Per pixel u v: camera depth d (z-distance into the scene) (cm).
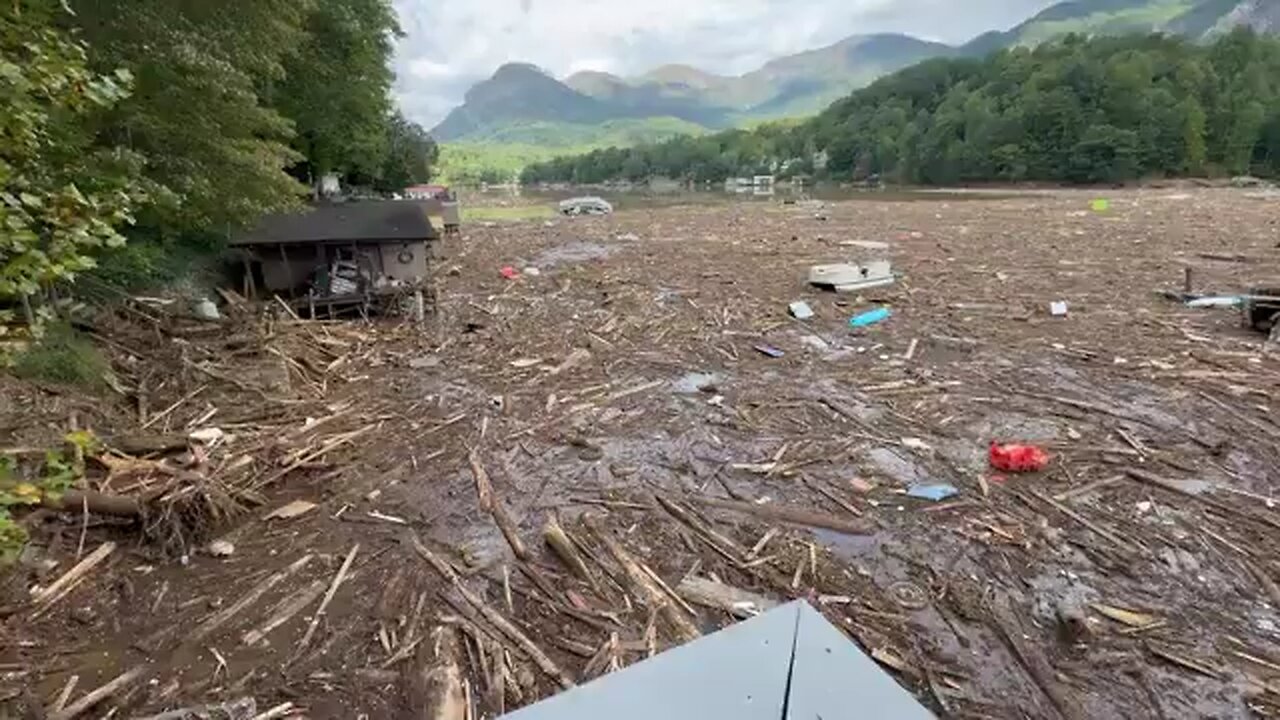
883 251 2688
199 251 1617
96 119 862
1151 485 774
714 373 1252
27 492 461
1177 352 1241
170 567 636
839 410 1043
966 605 581
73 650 524
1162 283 1839
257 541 688
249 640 541
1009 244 2752
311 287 1642
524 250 3036
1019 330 1450
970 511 734
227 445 873
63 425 801
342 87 2294
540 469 867
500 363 1325
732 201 7012
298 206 1372
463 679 505
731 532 710
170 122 964
